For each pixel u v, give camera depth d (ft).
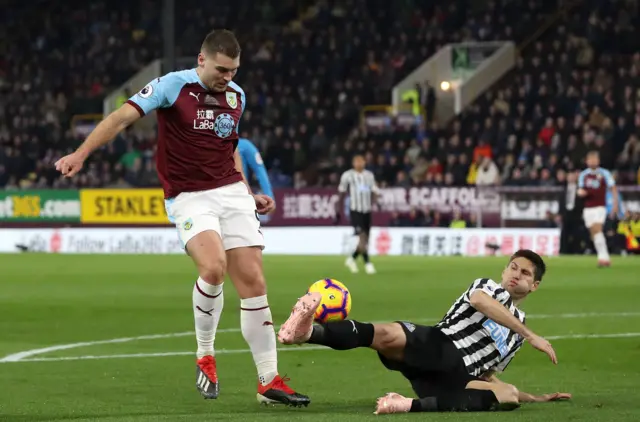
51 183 274.77
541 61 267.39
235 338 88.02
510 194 222.69
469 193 226.38
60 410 55.01
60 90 313.73
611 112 242.78
